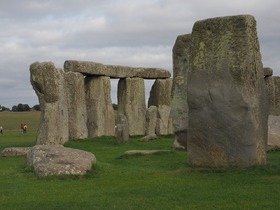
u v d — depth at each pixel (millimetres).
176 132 21500
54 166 13156
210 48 13742
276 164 13500
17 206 10008
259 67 13742
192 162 14266
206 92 13750
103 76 33000
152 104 37375
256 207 9453
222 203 9859
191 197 10469
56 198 10625
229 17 13484
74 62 30484
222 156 13633
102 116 32406
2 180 12914
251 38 13438
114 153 20531
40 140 23109
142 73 36344
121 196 10727
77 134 29000
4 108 105875
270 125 22734
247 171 12930
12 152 19953
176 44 21719
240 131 13281
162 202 10070
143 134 35312
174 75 21828
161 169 14586
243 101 13164
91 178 12969
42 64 23312
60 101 25453
